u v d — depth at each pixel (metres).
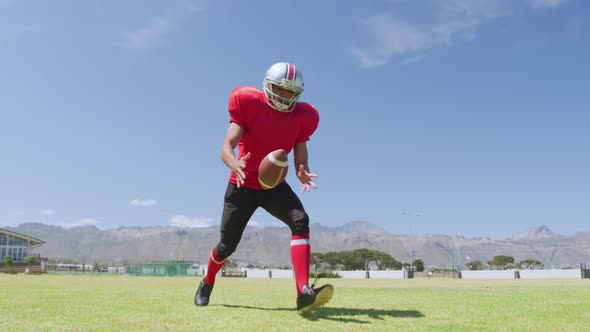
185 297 6.82
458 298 7.16
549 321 4.31
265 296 7.70
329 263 123.31
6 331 3.61
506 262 118.50
